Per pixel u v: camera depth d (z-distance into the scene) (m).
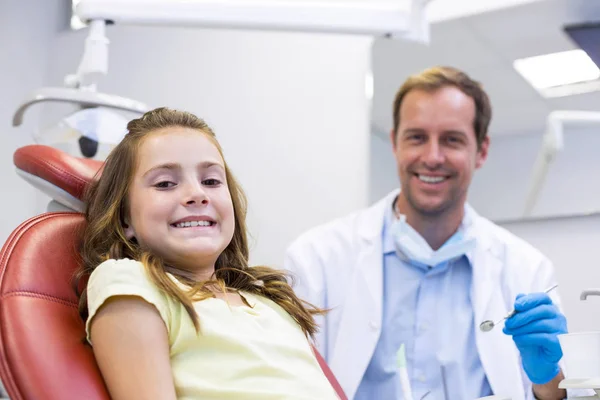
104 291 1.07
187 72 2.49
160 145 1.22
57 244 1.20
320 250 2.00
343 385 1.80
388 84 2.29
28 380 0.98
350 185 2.29
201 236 1.20
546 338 1.30
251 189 2.37
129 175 1.23
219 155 1.29
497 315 1.81
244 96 2.43
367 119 2.29
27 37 2.56
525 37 2.22
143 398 1.02
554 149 2.15
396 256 1.95
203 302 1.18
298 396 1.12
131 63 2.54
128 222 1.24
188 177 1.21
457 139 2.02
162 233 1.19
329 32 1.47
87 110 1.61
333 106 2.34
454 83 2.06
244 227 1.41
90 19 1.52
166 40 2.52
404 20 1.47
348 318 1.86
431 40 2.29
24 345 1.01
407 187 2.04
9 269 1.11
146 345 1.06
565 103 2.17
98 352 1.05
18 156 1.34
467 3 2.26
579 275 2.08
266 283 1.39
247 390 1.10
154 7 1.48
